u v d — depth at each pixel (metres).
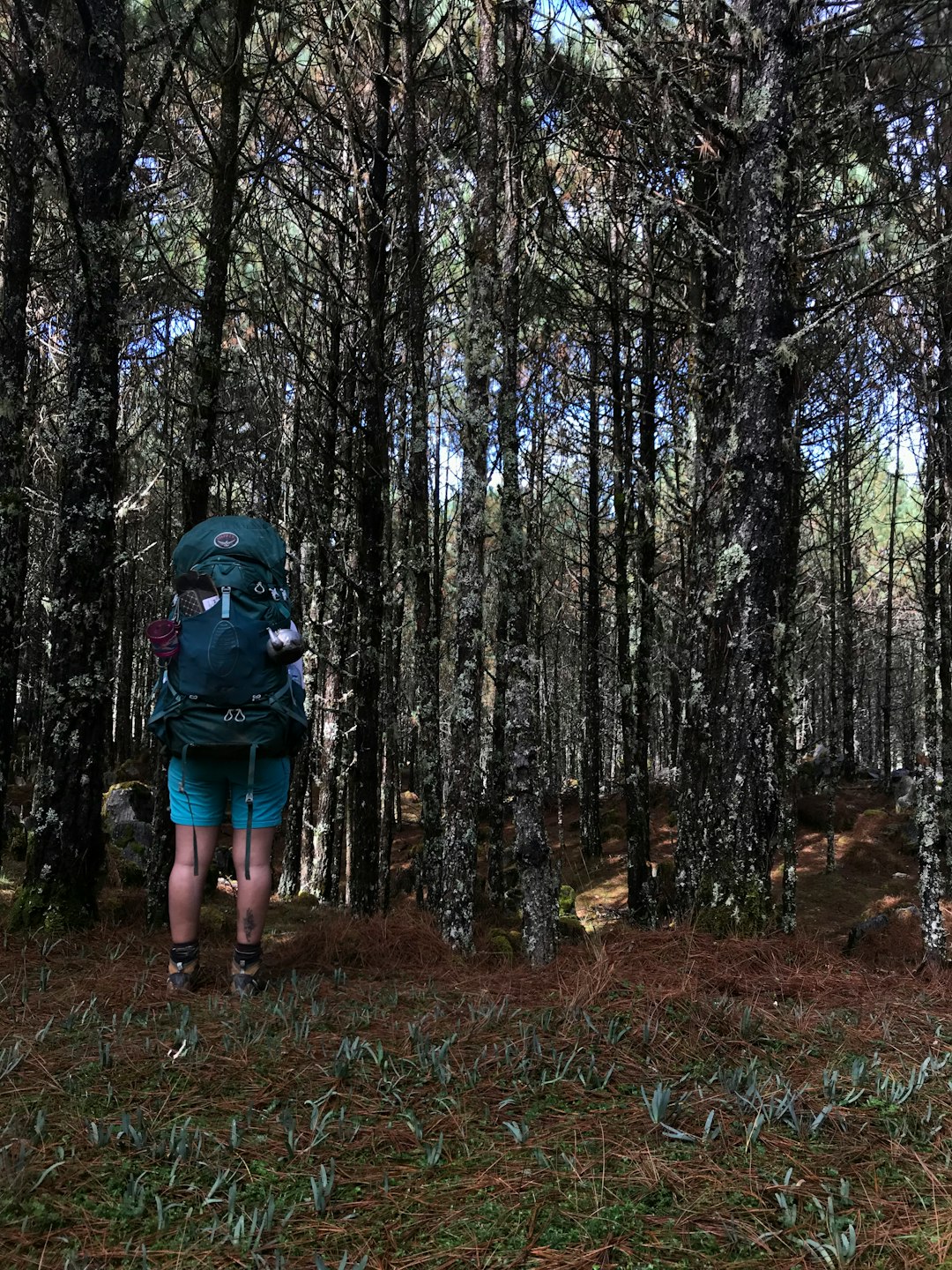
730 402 4.65
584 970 3.35
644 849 12.67
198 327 6.13
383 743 10.79
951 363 9.62
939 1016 3.11
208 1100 2.25
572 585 24.52
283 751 3.46
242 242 8.61
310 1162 1.94
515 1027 2.80
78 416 4.92
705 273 7.36
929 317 9.57
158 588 19.36
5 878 9.87
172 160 7.61
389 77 7.25
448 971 3.95
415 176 7.02
